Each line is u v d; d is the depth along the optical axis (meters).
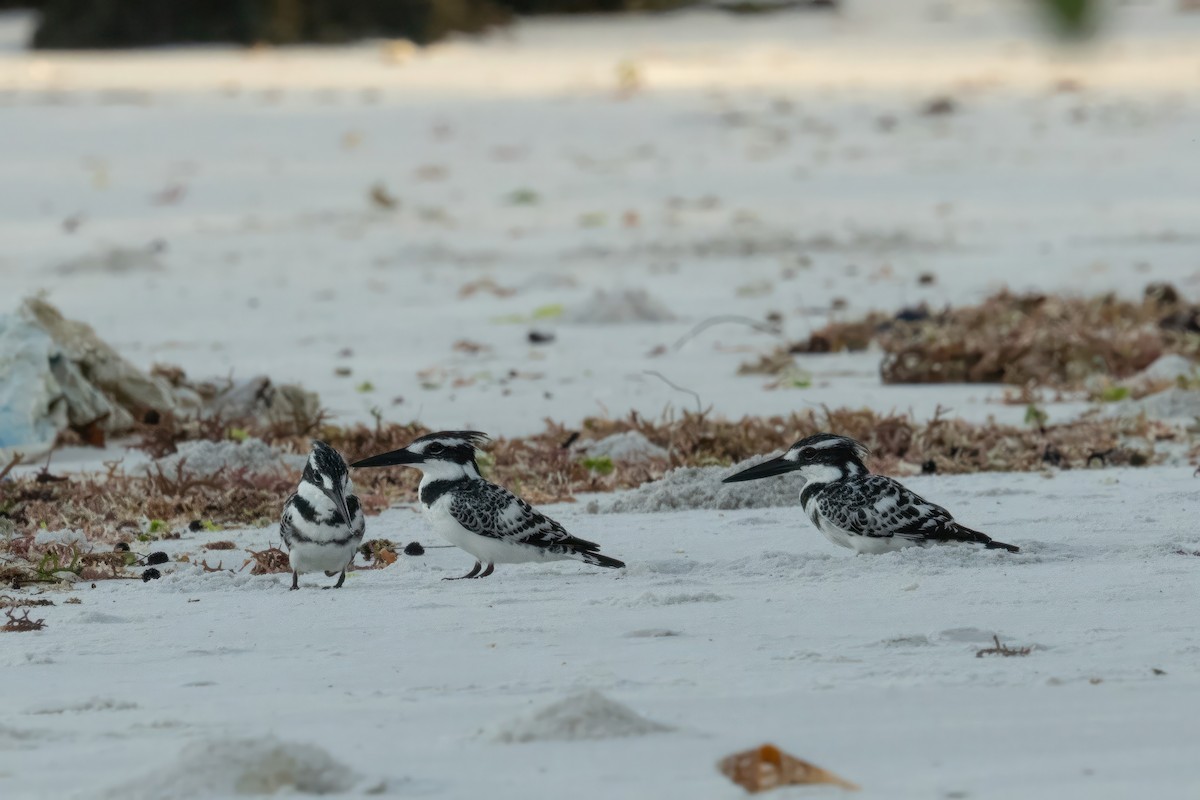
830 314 25.53
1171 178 39.81
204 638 8.45
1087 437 15.47
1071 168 41.62
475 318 25.89
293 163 44.72
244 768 5.23
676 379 20.44
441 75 63.53
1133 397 18.19
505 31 79.44
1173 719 6.10
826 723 6.10
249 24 74.31
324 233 35.22
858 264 30.62
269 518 12.84
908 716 6.20
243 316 26.38
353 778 5.31
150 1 75.19
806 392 19.41
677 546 11.18
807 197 38.59
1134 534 11.04
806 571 9.84
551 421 16.25
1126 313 23.38
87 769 5.66
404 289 28.97
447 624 8.61
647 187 40.50
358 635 8.40
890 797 5.09
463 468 10.22
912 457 15.03
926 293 27.47
